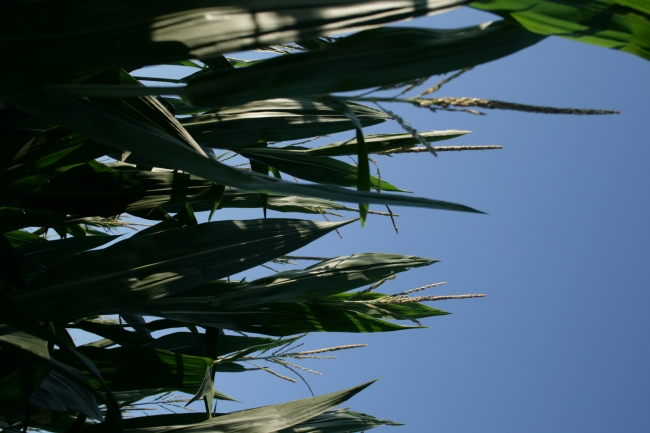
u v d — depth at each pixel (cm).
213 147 245
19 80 201
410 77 208
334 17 205
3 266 230
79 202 244
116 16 204
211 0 205
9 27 201
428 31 208
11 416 242
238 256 237
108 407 205
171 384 238
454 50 207
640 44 205
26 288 225
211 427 237
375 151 251
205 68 247
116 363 236
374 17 204
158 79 245
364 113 249
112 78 229
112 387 236
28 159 228
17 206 242
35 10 203
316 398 242
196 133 242
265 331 256
